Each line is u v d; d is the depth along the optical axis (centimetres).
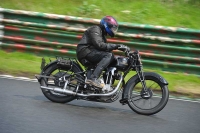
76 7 1512
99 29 845
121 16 1465
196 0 1560
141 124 756
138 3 1523
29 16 1260
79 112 805
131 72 1212
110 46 831
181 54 1196
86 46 845
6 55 1245
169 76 1170
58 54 1252
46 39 1262
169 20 1457
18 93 920
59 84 859
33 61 1227
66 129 686
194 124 788
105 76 845
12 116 736
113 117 791
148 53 1206
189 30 1186
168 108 898
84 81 843
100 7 1505
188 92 1058
